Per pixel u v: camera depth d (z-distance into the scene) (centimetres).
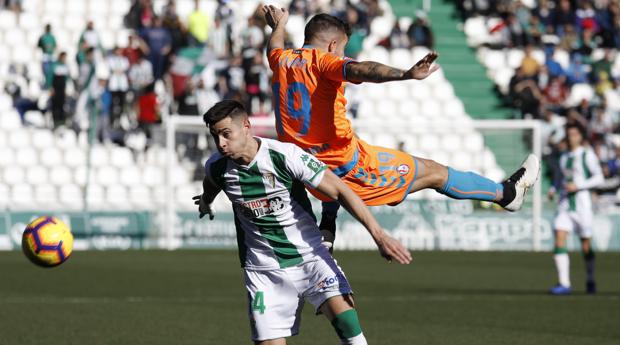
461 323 3691
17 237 7175
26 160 7969
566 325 3647
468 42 9456
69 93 8081
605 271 6122
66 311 3953
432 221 7700
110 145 8012
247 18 8600
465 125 7919
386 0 9669
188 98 7838
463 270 6000
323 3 9012
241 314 3897
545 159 8288
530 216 7806
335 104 2412
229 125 2036
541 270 6059
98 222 7344
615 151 8175
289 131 2448
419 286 5059
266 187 2105
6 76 8344
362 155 2498
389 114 8981
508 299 4503
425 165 2564
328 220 2411
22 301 4269
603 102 8800
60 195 7850
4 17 8650
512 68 9344
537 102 8519
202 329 3481
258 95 7956
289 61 2430
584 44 9238
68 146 8044
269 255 2156
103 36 8650
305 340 3281
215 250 7256
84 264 6050
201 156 7900
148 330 3447
